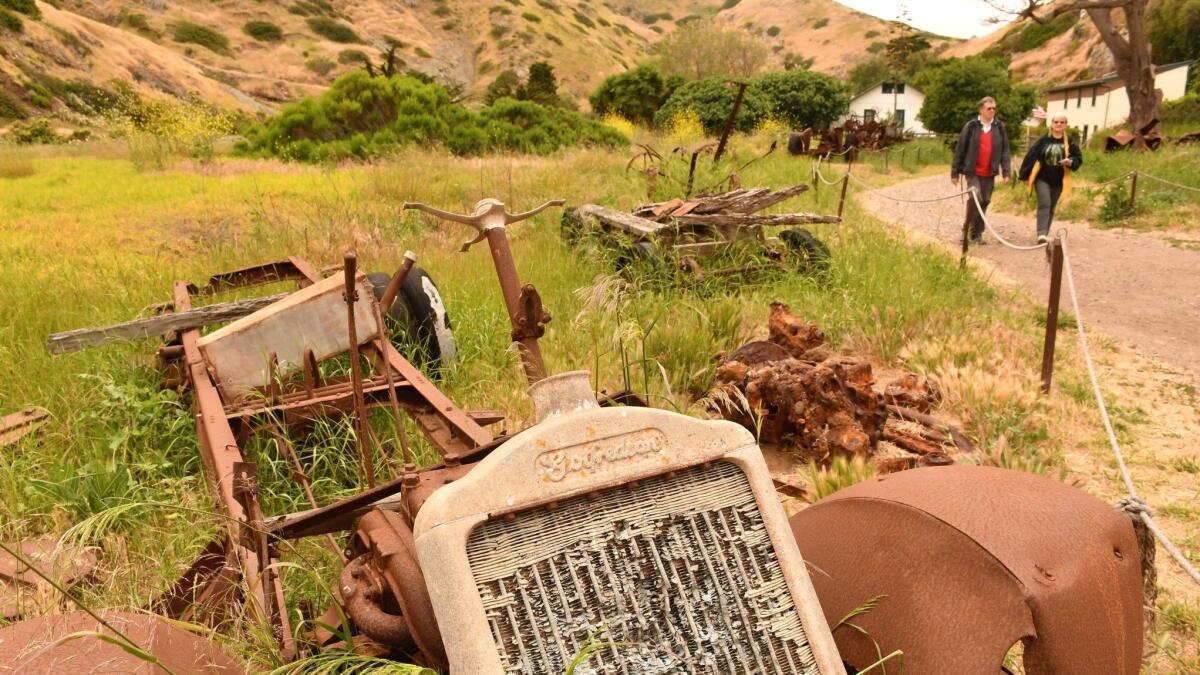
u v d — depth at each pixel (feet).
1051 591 7.70
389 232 38.93
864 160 116.88
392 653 8.56
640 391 19.83
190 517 13.79
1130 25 129.08
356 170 64.64
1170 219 52.65
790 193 33.68
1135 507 9.48
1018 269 40.81
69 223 39.73
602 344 22.09
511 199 48.98
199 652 8.83
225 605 10.59
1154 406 22.59
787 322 22.07
